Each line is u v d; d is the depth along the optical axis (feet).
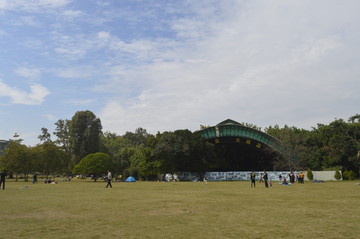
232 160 351.05
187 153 236.63
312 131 253.85
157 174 262.06
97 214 44.09
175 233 30.78
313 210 47.42
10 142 258.98
